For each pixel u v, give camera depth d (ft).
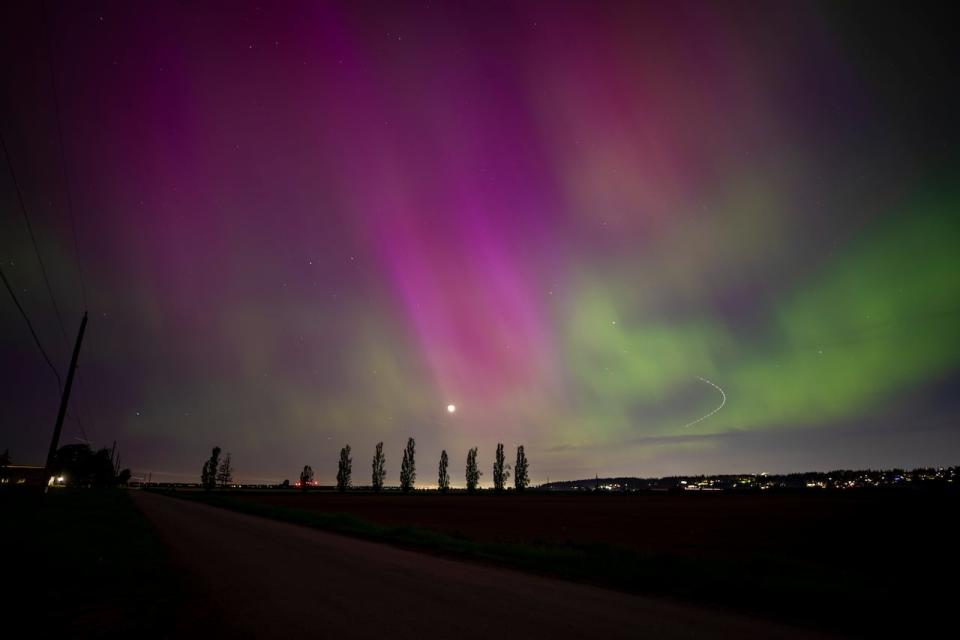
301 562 48.29
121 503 161.17
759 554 64.90
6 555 45.65
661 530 111.34
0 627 24.58
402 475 440.86
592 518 151.94
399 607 29.30
